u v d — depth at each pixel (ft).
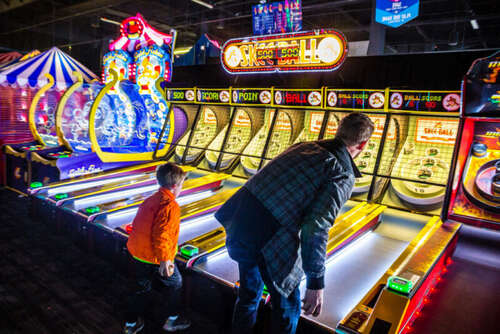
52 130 27.43
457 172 11.32
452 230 10.61
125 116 21.65
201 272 8.85
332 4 36.58
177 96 19.70
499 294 8.87
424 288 7.95
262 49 15.62
